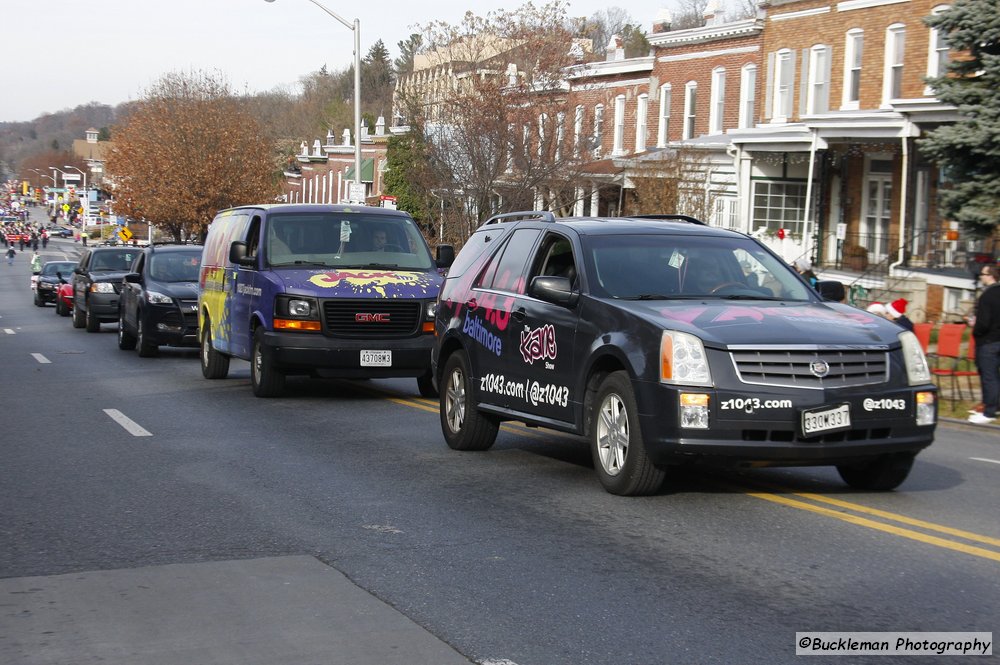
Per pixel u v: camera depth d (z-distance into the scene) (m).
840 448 7.75
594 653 5.16
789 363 7.77
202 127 65.81
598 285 8.95
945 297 26.97
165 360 21.77
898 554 6.88
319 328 14.45
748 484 9.09
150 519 7.98
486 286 10.60
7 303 50.69
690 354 7.78
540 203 39.25
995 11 21.77
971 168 22.66
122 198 67.12
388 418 13.31
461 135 36.66
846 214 34.28
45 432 12.23
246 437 11.84
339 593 6.13
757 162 36.94
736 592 6.10
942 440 12.82
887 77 32.84
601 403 8.55
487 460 10.35
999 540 7.23
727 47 40.03
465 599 6.01
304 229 15.59
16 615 5.75
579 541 7.23
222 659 5.11
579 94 42.62
